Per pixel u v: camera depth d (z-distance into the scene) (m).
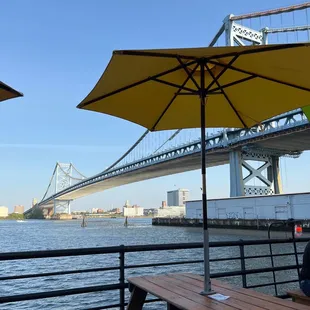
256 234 46.91
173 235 54.47
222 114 3.95
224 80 3.51
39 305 11.62
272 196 46.59
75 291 3.21
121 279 3.48
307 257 2.99
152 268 18.39
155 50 2.56
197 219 64.12
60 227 95.56
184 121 3.99
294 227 4.43
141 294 3.22
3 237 53.91
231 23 56.44
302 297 2.93
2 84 2.74
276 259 21.34
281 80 3.19
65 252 3.10
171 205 194.62
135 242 42.78
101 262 21.73
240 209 52.16
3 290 14.03
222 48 2.55
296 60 2.73
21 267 19.98
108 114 3.59
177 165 69.62
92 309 3.39
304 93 3.36
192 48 2.55
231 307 2.27
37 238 51.44
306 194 42.03
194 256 23.39
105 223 128.38
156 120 3.90
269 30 58.34
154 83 3.41
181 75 3.41
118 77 2.89
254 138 53.72
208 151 61.16
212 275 3.72
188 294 2.63
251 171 60.59
